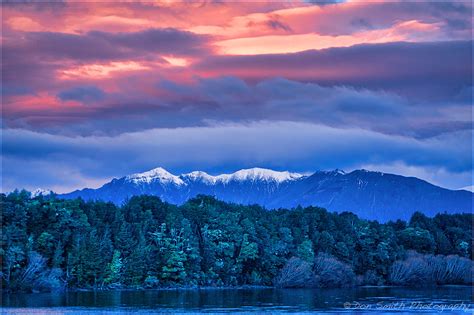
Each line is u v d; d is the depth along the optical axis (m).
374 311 179.12
